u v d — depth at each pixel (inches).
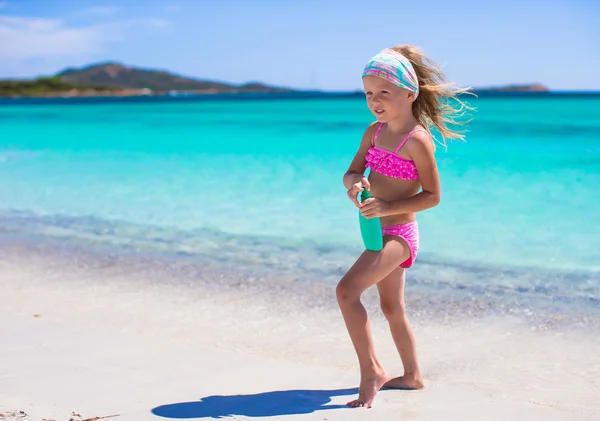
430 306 197.9
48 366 148.4
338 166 478.9
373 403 128.9
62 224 327.3
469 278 223.9
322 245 272.4
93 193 410.3
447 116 144.7
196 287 221.6
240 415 122.1
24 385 136.2
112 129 922.1
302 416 121.6
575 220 297.9
